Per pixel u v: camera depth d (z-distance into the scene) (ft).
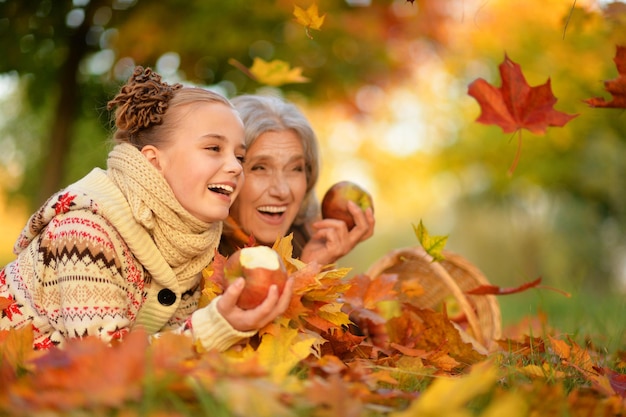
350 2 23.44
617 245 53.52
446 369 7.37
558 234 54.75
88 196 7.10
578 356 7.62
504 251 65.62
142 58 20.36
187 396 4.67
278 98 10.24
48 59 21.80
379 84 25.20
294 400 4.59
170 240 7.30
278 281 6.04
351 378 5.56
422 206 65.67
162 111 7.48
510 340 8.25
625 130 35.45
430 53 28.37
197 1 20.20
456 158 39.63
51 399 4.18
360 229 9.56
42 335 7.21
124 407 4.32
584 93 29.81
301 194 9.80
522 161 39.14
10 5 20.21
